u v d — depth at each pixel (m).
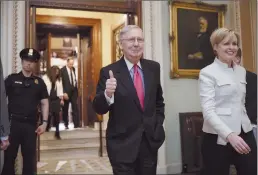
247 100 1.89
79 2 4.31
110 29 7.58
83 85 8.23
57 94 6.72
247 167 1.76
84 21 7.55
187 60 4.81
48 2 4.14
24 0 4.04
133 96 1.91
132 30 1.95
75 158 5.86
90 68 8.02
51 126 7.45
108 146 1.95
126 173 1.83
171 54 4.71
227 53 1.82
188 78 4.84
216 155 1.83
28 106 3.04
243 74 1.90
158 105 2.11
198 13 4.91
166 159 4.55
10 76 3.08
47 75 6.77
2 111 2.39
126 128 1.90
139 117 1.91
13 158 2.97
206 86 1.86
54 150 6.17
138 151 1.86
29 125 3.05
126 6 4.56
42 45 8.06
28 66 3.09
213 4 4.99
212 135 1.87
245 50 2.08
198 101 4.88
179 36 4.79
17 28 3.95
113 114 1.95
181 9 4.82
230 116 1.79
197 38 4.89
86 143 6.70
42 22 7.15
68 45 8.70
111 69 2.00
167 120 4.64
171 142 4.63
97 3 4.41
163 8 4.77
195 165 4.58
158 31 4.60
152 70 2.08
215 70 1.87
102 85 1.98
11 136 2.94
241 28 2.24
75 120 7.57
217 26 5.01
